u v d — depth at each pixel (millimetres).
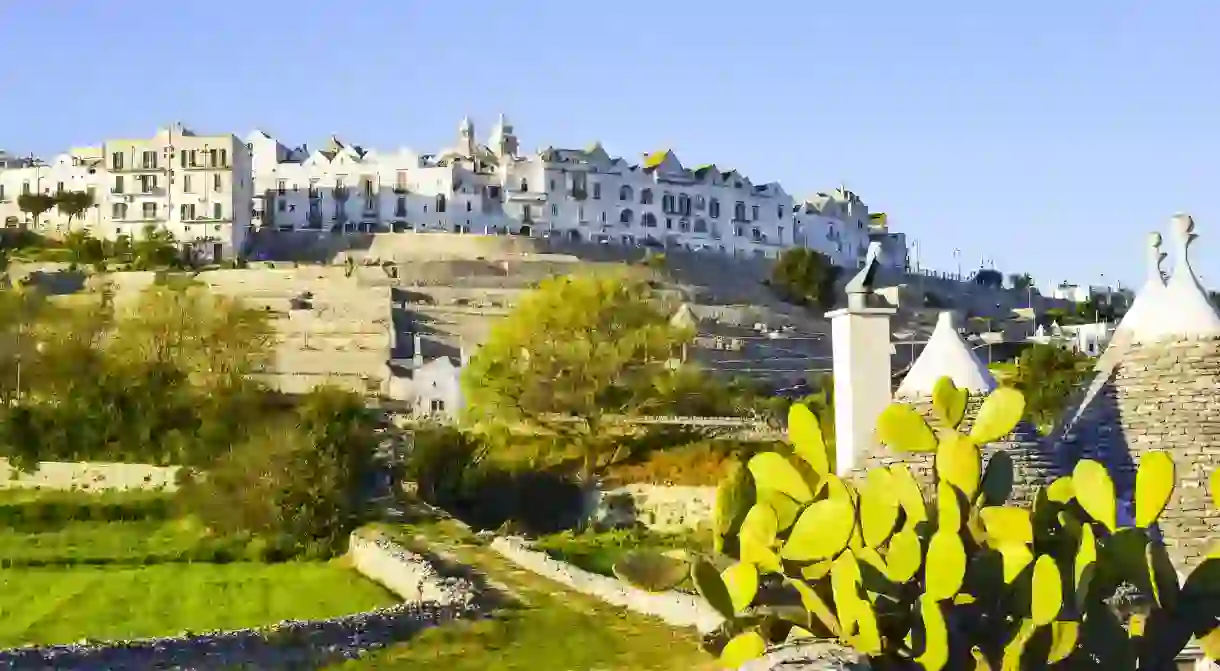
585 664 33656
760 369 115500
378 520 60562
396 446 75250
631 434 80125
